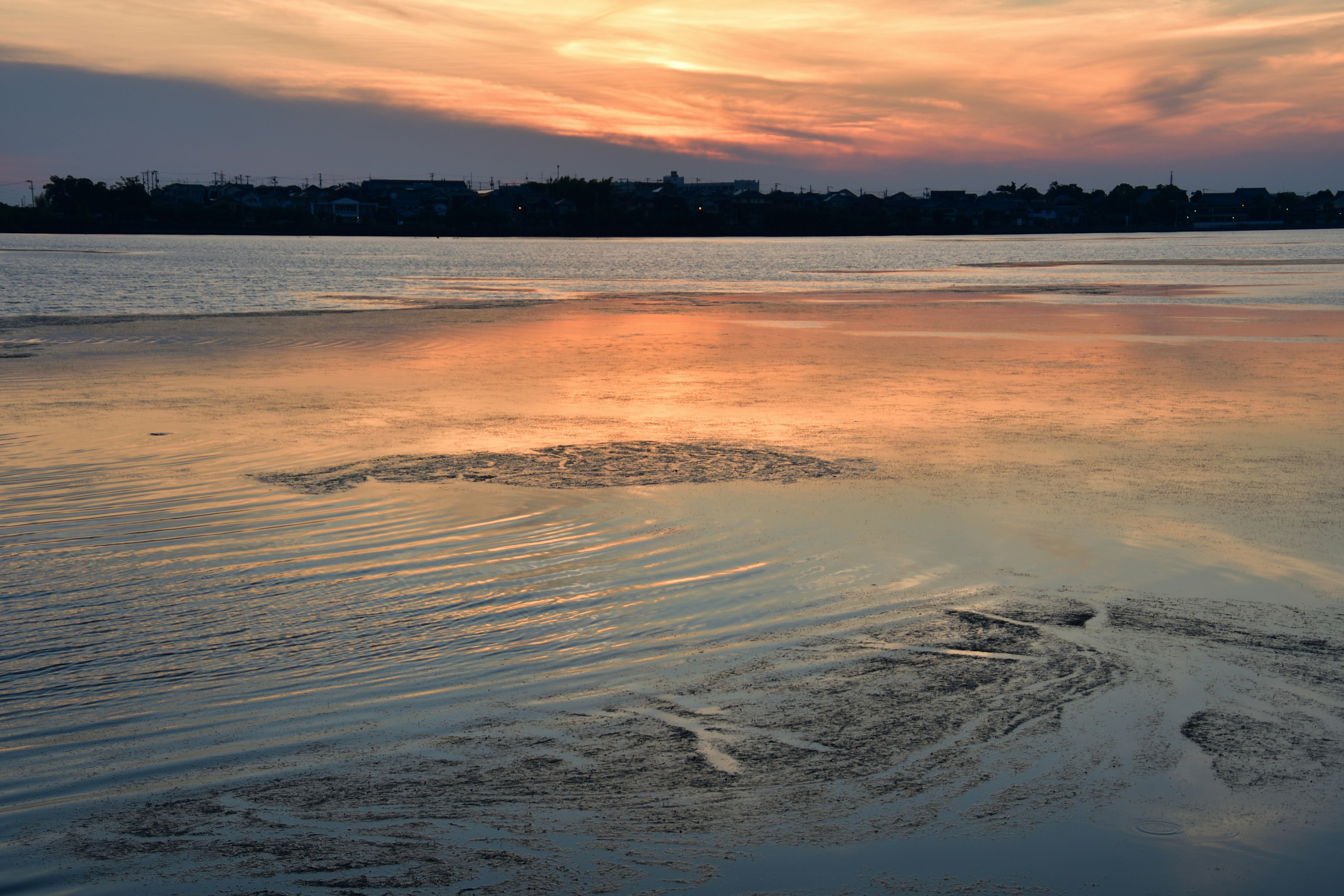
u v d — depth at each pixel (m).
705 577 6.79
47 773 4.11
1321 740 4.29
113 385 15.54
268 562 7.08
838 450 11.02
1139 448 11.09
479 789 3.92
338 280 48.19
